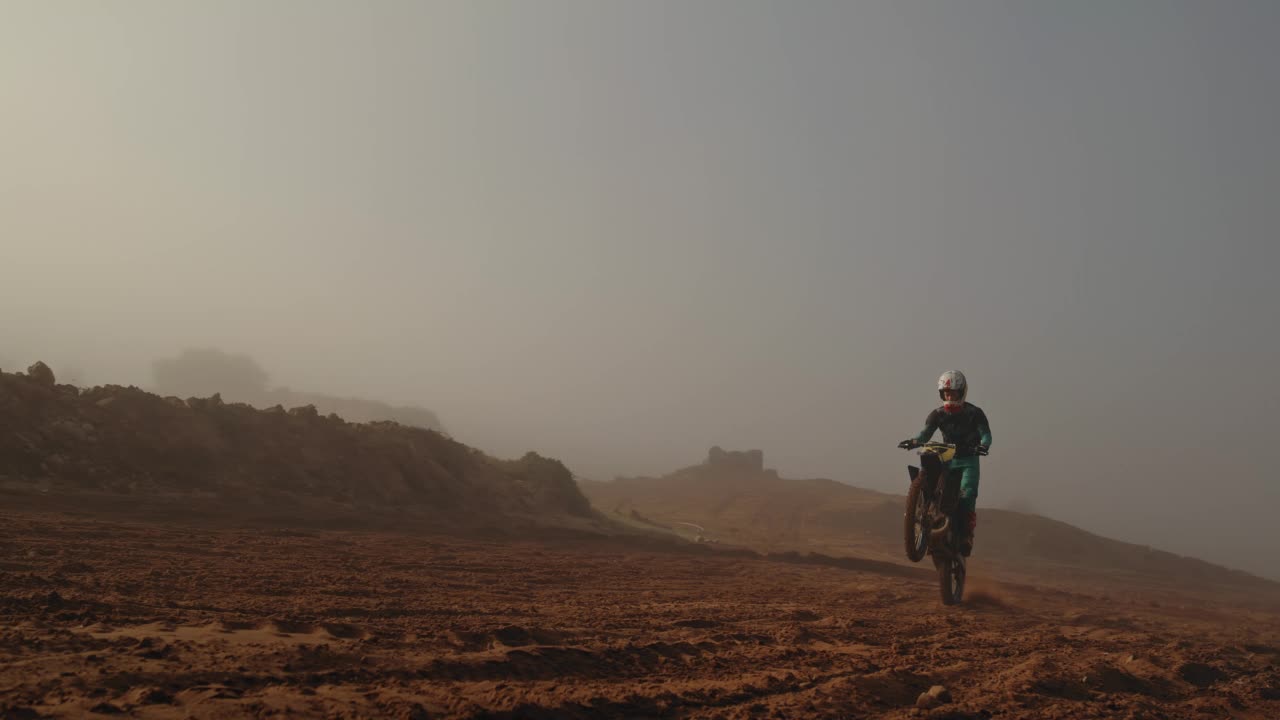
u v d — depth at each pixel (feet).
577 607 21.47
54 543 24.25
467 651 13.37
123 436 46.37
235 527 34.86
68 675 9.50
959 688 14.21
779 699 12.18
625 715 10.51
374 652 12.36
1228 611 58.39
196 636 12.43
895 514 156.76
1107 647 20.85
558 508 78.89
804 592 31.14
